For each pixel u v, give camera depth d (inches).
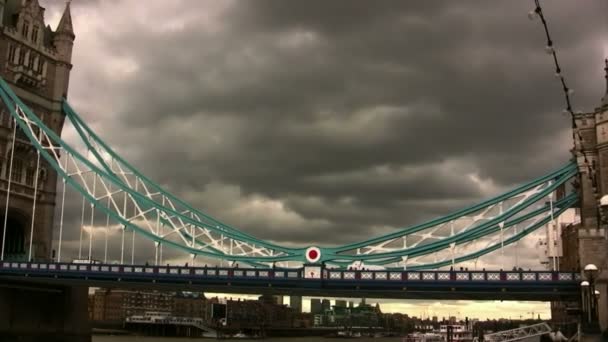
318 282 2849.4
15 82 3882.9
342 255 2965.1
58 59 4170.8
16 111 3786.9
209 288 3105.3
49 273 3250.5
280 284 2901.1
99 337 7785.4
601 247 2436.0
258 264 3454.7
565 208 2908.5
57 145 4045.3
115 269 3139.8
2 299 3572.8
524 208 2898.6
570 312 2341.3
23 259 3843.5
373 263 3024.1
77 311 3998.5
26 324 3686.0
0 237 3969.0
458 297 2886.3
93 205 3560.5
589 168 2338.8
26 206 3873.0
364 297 3073.3
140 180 3703.3
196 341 7381.9
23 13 3981.3
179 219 3474.4
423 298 2972.4
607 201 1513.3
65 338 3897.6
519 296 2810.0
